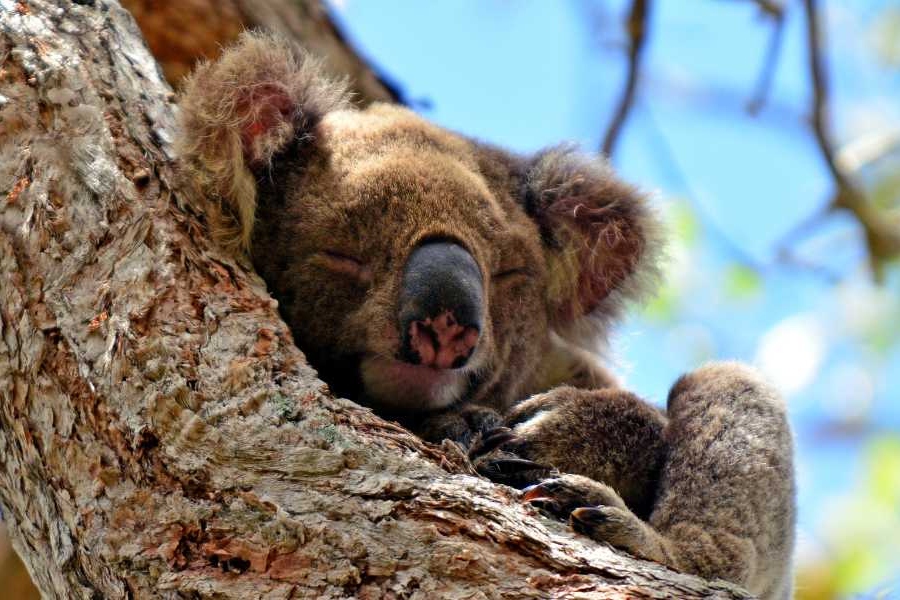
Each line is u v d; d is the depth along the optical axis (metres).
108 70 7.65
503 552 5.48
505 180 9.32
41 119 7.11
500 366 8.59
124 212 6.80
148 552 5.63
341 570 5.41
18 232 6.71
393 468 5.80
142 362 6.16
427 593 5.32
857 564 14.02
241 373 6.16
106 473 5.93
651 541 7.04
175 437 5.92
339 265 7.91
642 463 8.11
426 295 7.50
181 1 10.86
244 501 5.66
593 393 8.27
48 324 6.39
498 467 7.20
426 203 8.09
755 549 7.84
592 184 9.46
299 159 8.41
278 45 8.58
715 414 8.23
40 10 7.69
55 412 6.22
